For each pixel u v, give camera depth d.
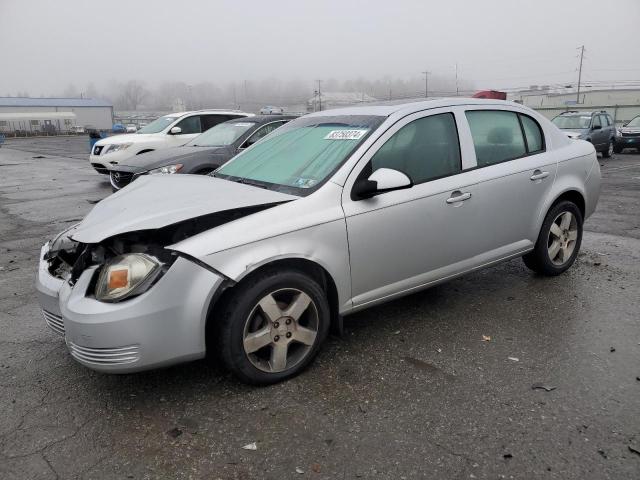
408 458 2.52
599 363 3.35
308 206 3.23
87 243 3.06
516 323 3.97
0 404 3.06
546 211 4.55
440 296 4.56
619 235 6.73
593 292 4.57
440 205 3.74
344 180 3.38
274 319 3.12
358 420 2.83
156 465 2.52
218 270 2.88
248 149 4.43
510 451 2.55
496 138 4.26
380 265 3.53
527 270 5.18
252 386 3.18
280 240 3.07
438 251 3.81
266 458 2.55
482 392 3.06
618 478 2.35
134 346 2.76
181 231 3.07
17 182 14.18
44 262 3.46
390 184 3.28
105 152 12.37
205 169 7.82
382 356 3.52
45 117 75.38
